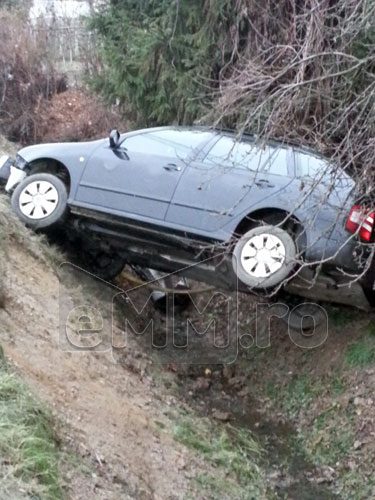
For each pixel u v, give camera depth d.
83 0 15.45
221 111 6.76
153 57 9.84
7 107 13.84
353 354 7.18
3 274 6.21
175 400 6.91
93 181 7.31
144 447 5.45
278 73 5.96
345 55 5.53
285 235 6.32
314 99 6.25
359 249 6.08
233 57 8.70
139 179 7.09
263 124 6.27
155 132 7.37
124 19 10.36
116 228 7.38
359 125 5.48
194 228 6.73
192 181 6.85
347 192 6.06
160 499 4.95
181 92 9.67
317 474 6.48
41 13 15.36
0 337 5.29
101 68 12.77
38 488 3.79
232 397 7.62
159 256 7.43
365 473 6.25
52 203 7.61
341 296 6.68
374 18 5.69
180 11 9.49
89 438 4.95
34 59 14.02
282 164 6.61
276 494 6.11
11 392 4.48
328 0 6.32
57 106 13.73
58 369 5.59
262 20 8.24
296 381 7.55
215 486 5.61
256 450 6.63
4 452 3.88
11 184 7.93
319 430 6.92
